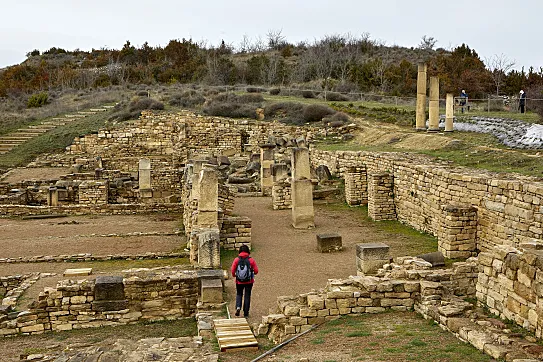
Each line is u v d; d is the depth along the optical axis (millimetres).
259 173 35781
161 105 55062
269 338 10773
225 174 36969
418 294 11281
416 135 33188
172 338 11391
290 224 24156
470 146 27234
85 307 13328
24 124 55094
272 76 79875
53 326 13195
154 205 29703
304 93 61312
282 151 39594
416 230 22375
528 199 15133
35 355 11047
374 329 10055
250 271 12172
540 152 23375
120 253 19609
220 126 48562
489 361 7773
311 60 86188
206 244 15570
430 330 9758
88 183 32469
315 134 42875
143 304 13555
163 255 19188
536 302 8430
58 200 32719
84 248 20547
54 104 65375
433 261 15125
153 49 98562
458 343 8805
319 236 19094
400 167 24203
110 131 48531
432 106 34000
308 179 23312
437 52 97812
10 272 17250
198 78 81812
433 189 20781
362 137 39344
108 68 89188
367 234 21859
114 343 11453
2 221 26875
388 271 12695
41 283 15516
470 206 17891
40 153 47219
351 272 16078
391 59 91312
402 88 67750
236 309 12273
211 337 11109
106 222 26500
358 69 75500
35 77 86812
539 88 48281
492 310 9844
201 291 13375
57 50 116875
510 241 15992
